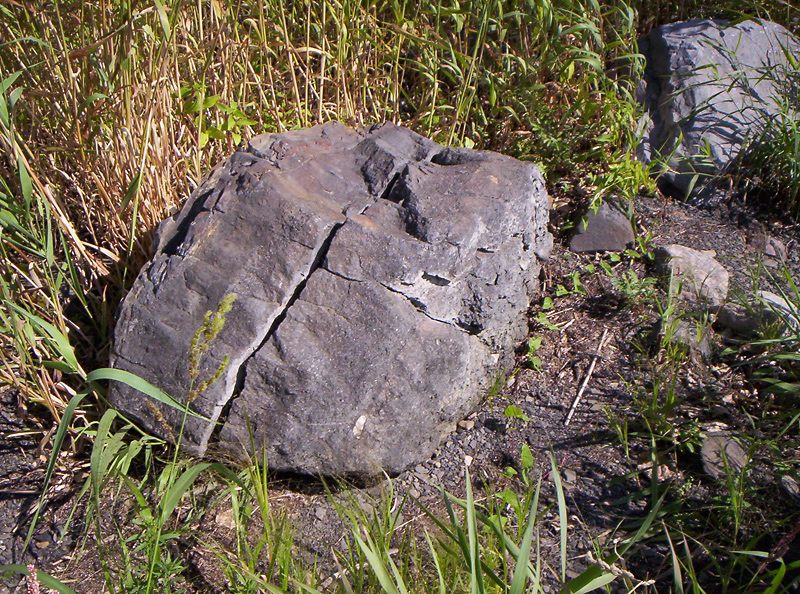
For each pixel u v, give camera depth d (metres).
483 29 3.91
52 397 2.91
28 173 2.90
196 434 2.65
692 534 2.58
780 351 3.19
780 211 4.16
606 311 3.54
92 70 3.23
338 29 3.78
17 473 2.86
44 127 3.36
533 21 4.19
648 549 2.57
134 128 3.21
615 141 4.26
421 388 2.74
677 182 4.29
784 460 2.81
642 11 4.93
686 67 4.46
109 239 3.38
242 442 2.66
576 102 4.12
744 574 2.46
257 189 2.83
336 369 2.65
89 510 2.59
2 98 2.70
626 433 2.90
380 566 1.98
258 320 2.65
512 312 3.10
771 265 3.80
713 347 3.32
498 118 4.33
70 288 3.32
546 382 3.23
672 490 2.74
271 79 3.75
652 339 3.35
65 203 3.46
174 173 3.44
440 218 2.80
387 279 2.69
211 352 2.63
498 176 3.04
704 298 3.49
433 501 2.75
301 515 2.70
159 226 2.98
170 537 2.51
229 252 2.75
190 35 3.47
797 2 5.02
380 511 2.70
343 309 2.69
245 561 2.42
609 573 2.07
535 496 2.04
